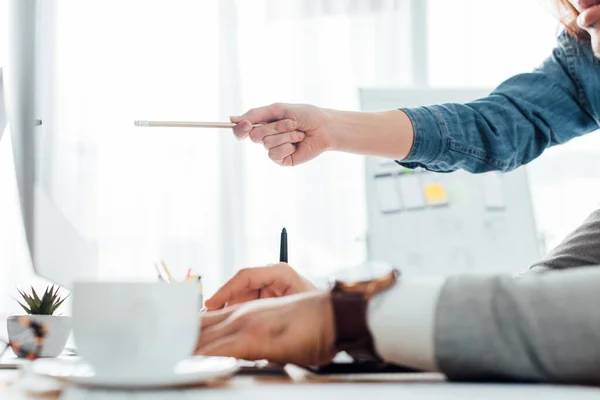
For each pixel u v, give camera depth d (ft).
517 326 1.43
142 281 1.44
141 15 9.97
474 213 9.22
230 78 10.01
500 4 10.48
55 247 2.52
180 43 9.99
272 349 1.71
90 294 1.41
